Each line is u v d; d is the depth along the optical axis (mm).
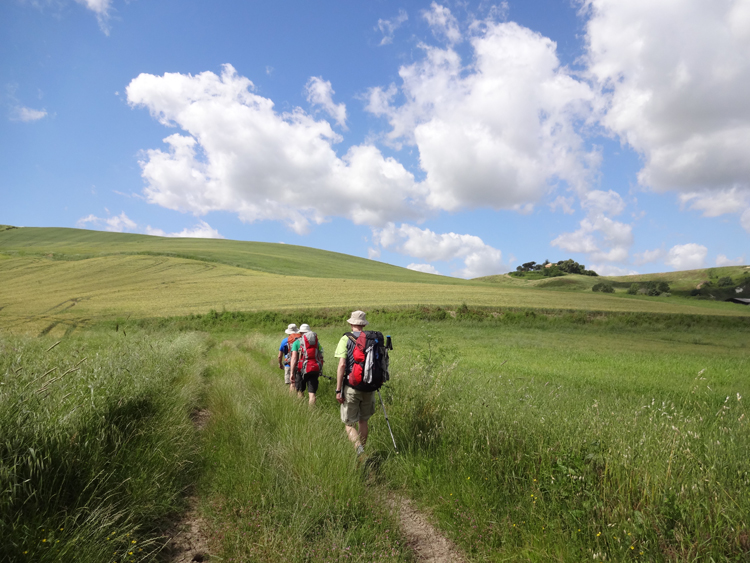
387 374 4691
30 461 2639
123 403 4320
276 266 91812
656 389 9273
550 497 3207
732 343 30953
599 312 42250
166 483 3434
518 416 4352
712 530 2496
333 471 3572
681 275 160250
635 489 3033
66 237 135875
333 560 2545
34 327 34875
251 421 5117
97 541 2459
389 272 114812
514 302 48500
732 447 3447
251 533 2838
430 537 3068
